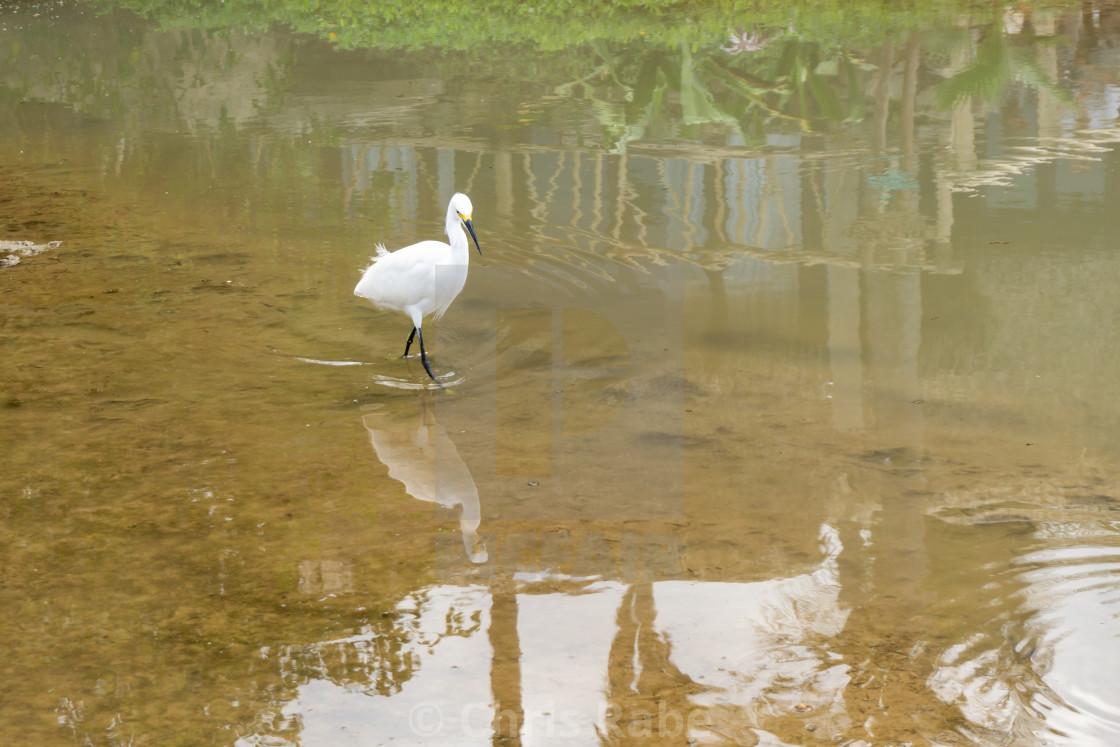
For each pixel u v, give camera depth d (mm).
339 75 14945
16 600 3756
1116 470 4621
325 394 5664
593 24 17828
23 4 21172
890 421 5195
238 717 3143
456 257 5926
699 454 4902
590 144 11125
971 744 2953
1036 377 5641
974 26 16422
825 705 3143
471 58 15750
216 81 14812
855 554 4000
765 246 7945
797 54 14984
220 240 8367
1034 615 3574
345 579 3900
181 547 4113
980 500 4395
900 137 11008
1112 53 14344
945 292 6875
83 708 3189
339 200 9430
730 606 3680
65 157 11188
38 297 7051
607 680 3285
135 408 5422
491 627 3590
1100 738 2971
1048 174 9438
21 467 4762
